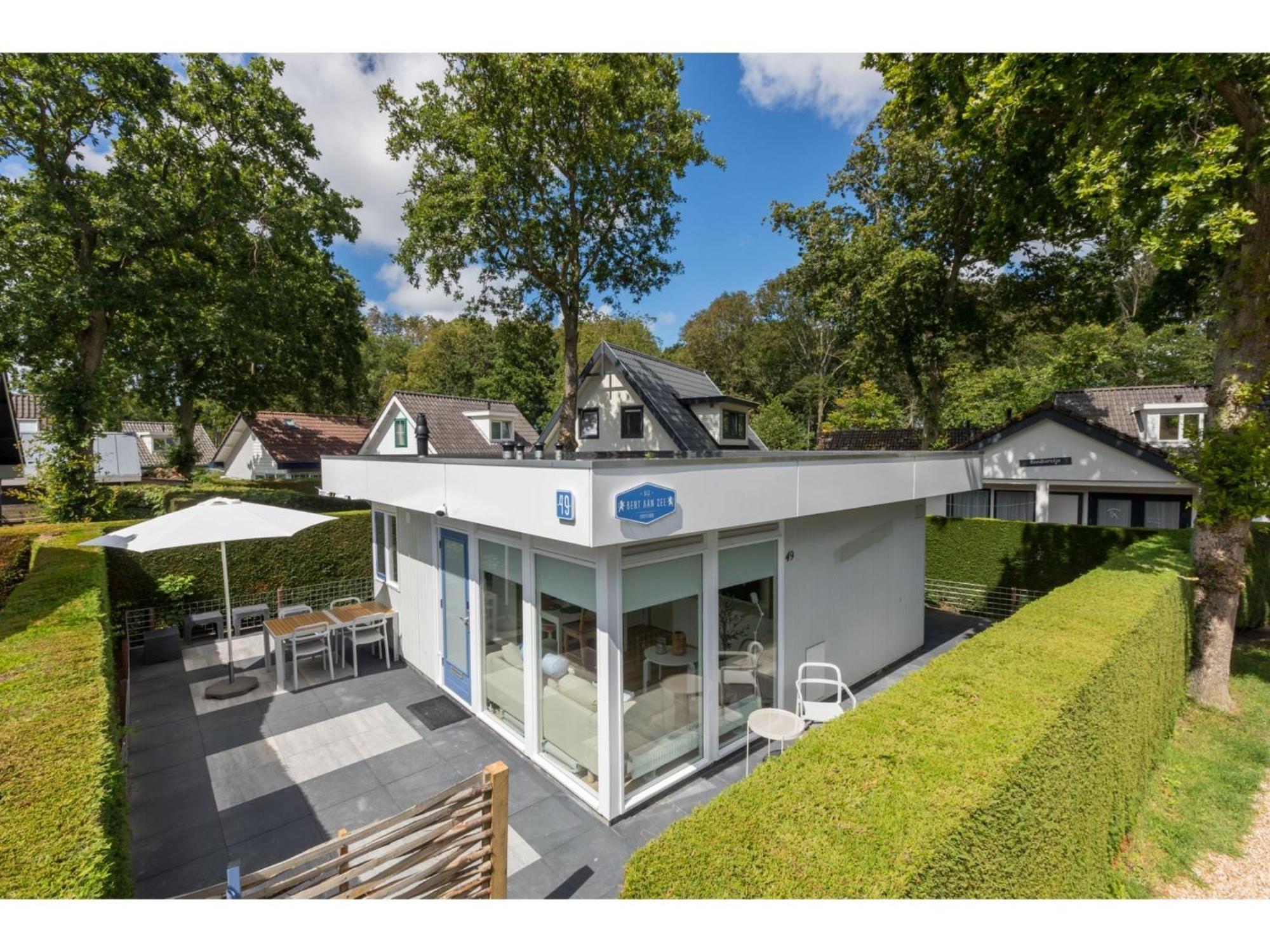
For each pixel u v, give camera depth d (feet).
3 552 24.95
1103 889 11.16
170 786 15.52
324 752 17.26
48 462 41.68
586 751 14.96
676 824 6.77
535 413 109.60
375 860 8.48
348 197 58.59
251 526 20.47
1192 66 16.22
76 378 43.98
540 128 38.96
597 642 14.01
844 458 18.48
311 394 68.49
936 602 37.45
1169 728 18.45
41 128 40.27
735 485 14.60
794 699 19.65
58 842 5.84
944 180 44.57
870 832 6.48
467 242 39.19
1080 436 47.98
